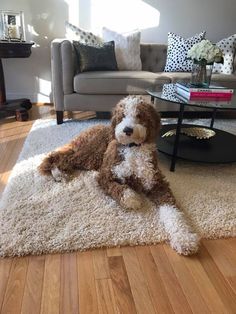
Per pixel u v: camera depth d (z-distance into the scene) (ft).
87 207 4.79
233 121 9.80
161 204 4.76
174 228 4.25
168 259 3.95
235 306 3.34
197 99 6.25
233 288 3.57
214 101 6.17
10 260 3.83
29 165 6.23
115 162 5.07
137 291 3.47
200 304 3.35
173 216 4.43
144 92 8.81
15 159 6.64
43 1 10.54
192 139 7.07
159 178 5.04
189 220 4.62
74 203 4.89
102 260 3.89
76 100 8.80
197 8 11.20
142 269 3.78
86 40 10.19
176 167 6.45
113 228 4.34
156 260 3.92
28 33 10.91
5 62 11.09
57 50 8.34
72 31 10.25
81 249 4.01
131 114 4.83
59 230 4.27
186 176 6.06
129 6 10.95
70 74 8.57
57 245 4.02
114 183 5.01
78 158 5.93
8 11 9.98
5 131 8.37
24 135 8.09
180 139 7.04
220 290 3.54
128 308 3.26
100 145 5.91
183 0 11.02
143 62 11.09
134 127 4.71
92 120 9.48
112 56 9.82
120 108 5.00
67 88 8.69
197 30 11.57
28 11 10.62
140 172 4.96
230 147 6.72
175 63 10.50
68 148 6.09
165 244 4.20
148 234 4.28
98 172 5.71
